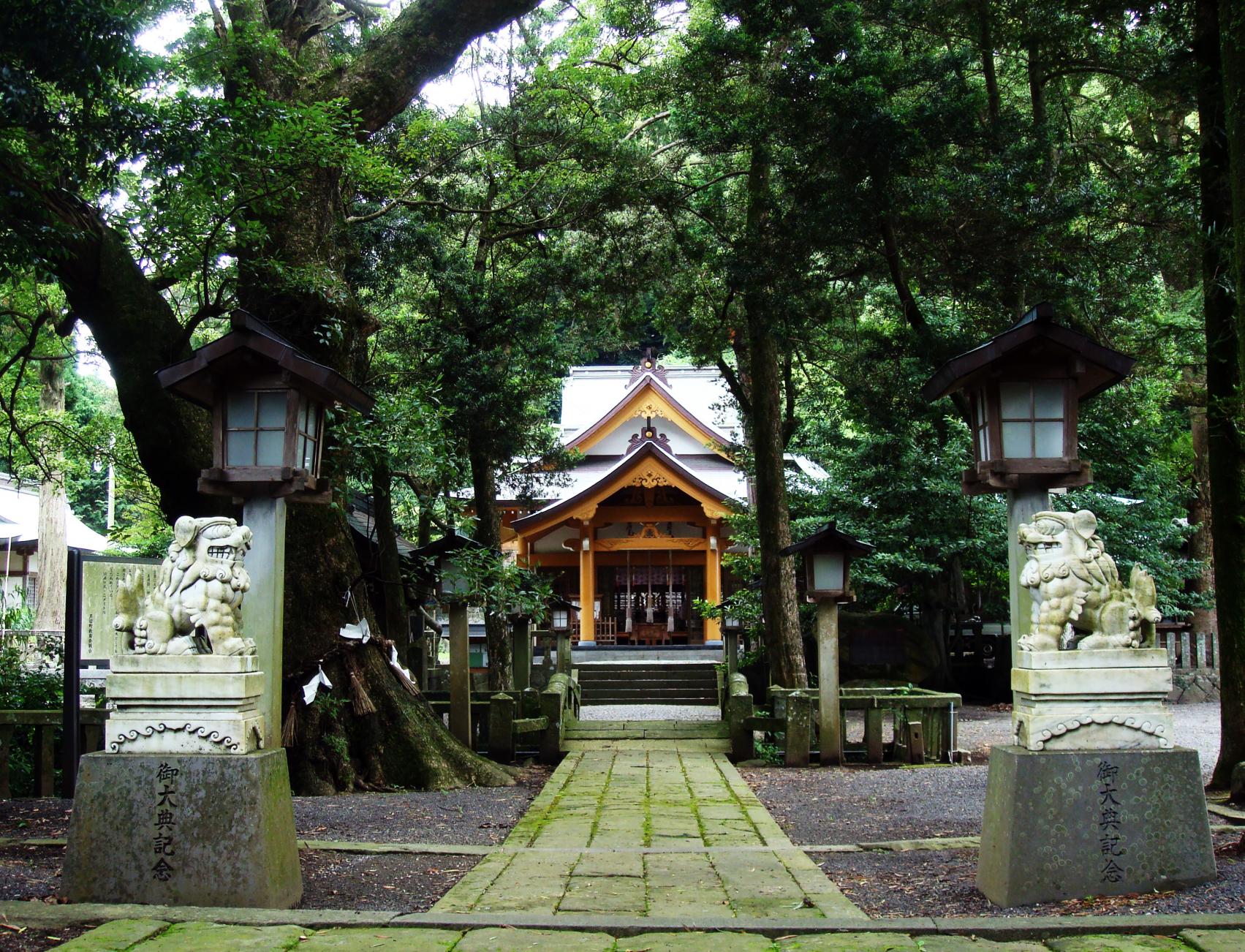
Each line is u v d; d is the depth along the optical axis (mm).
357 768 9688
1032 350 5840
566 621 17828
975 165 11836
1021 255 11484
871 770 11227
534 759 12273
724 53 12211
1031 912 4691
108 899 4840
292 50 11266
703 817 7973
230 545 5121
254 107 8578
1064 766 4941
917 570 18906
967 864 6023
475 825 7902
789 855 6289
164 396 9398
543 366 16984
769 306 12438
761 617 18812
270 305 10102
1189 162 12203
